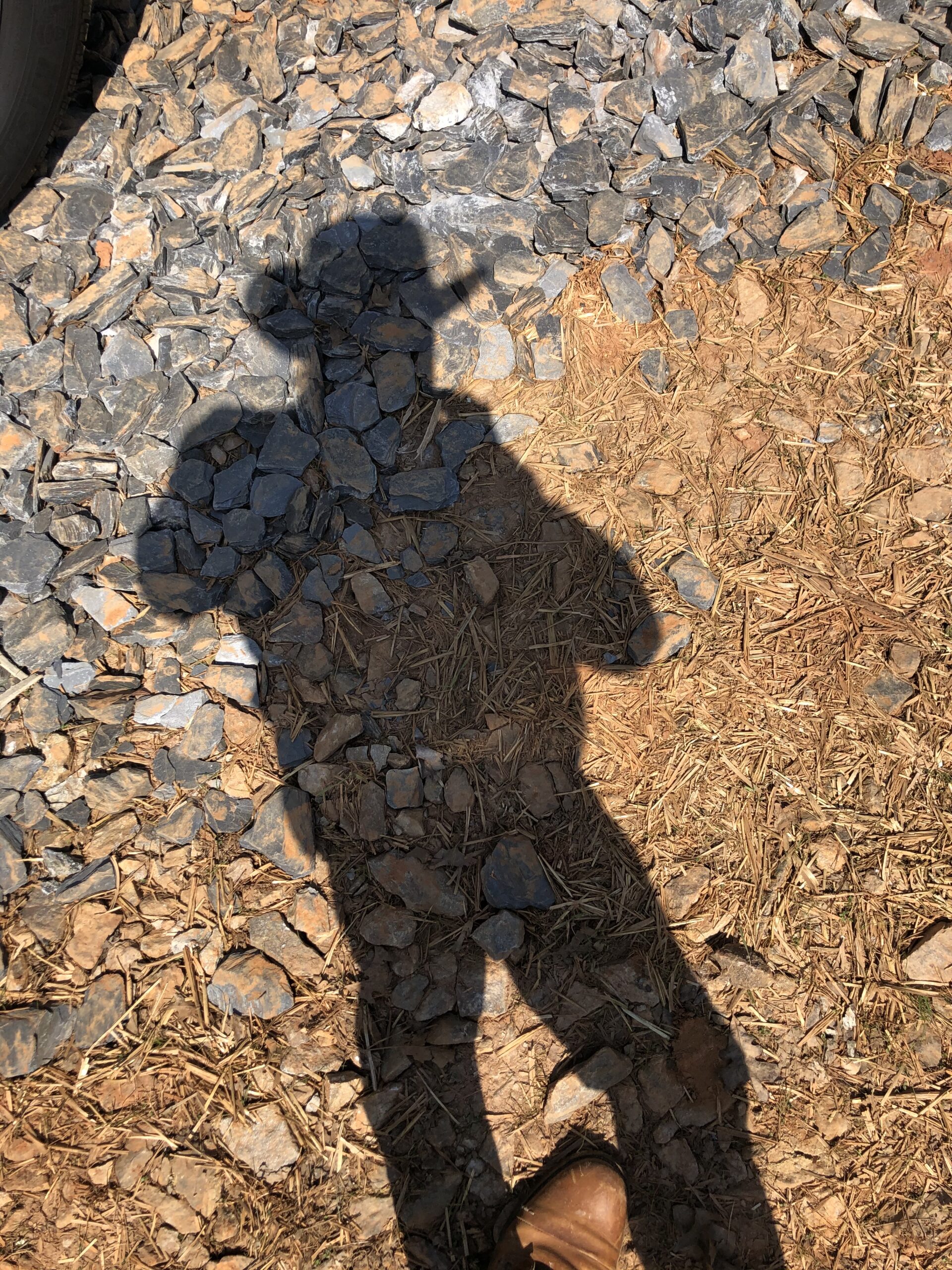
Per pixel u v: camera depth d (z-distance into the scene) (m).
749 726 1.04
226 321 1.19
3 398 1.18
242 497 1.14
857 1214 0.86
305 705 1.07
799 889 0.97
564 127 1.19
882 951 0.94
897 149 1.24
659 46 1.19
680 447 1.16
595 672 1.07
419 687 1.07
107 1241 0.87
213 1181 0.89
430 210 1.21
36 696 1.08
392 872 0.99
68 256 1.21
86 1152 0.90
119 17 1.30
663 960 0.95
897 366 1.17
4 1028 0.94
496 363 1.19
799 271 1.22
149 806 1.04
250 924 0.98
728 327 1.20
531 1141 0.90
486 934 0.96
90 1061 0.94
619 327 1.21
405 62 1.22
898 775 1.01
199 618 1.11
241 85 1.25
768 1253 0.85
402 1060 0.92
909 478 1.13
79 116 1.26
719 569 1.11
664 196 1.21
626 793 1.02
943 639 1.06
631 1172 0.88
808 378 1.18
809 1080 0.90
